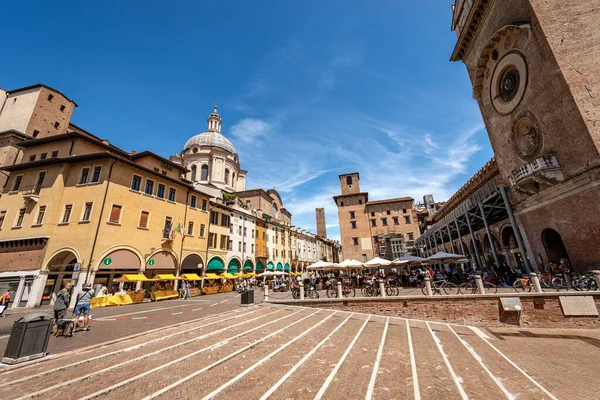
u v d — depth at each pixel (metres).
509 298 13.66
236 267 39.62
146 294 24.81
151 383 5.79
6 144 29.78
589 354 9.02
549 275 15.09
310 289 19.36
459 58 25.69
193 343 8.83
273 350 8.34
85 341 8.79
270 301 18.56
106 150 27.55
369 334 11.09
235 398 5.22
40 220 22.70
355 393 5.59
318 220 89.69
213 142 59.59
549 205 16.80
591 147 13.89
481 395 5.68
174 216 29.34
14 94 37.47
